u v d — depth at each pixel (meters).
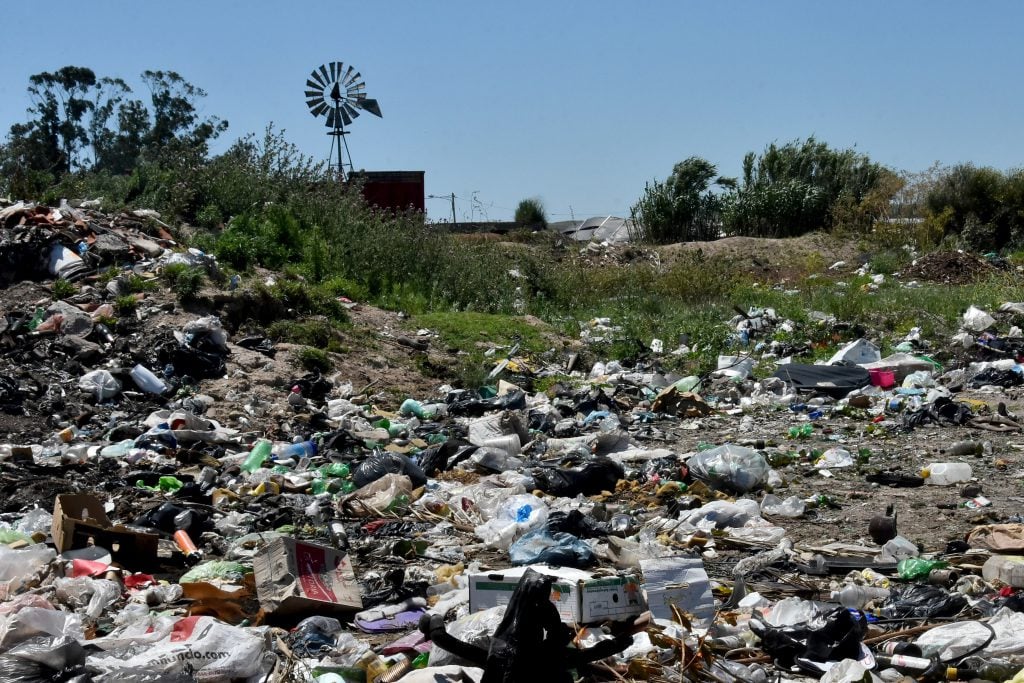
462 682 4.27
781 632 4.77
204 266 14.84
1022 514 7.69
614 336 17.66
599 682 4.37
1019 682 4.29
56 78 41.38
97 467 8.79
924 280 25.31
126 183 19.78
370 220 21.17
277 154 21.89
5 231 14.63
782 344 16.77
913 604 5.44
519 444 10.26
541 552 6.24
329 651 4.87
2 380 10.93
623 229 37.38
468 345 16.19
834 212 33.53
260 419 11.38
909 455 10.02
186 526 7.00
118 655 4.44
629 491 8.55
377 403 12.88
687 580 5.30
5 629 4.62
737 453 8.77
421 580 5.98
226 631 4.59
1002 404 11.96
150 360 12.28
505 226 36.34
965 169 31.83
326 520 7.51
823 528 7.46
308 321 14.92
